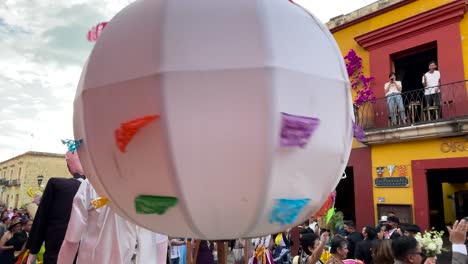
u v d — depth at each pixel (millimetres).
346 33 9891
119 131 1121
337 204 11234
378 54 9086
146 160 1086
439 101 8016
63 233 2697
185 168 1040
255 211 1107
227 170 1042
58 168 27688
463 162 7191
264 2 1189
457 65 7766
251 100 1036
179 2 1179
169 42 1095
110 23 1358
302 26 1229
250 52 1072
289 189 1128
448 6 7867
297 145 1082
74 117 1439
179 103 1038
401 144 8180
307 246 4141
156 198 1118
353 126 1346
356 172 8914
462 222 4105
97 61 1262
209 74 1046
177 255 5539
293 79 1103
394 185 8164
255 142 1035
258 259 3766
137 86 1105
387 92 8648
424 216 7605
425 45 8359
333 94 1223
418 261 2729
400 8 8859
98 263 2301
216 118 1028
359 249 4828
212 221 1141
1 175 32031
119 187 1222
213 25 1107
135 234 2434
